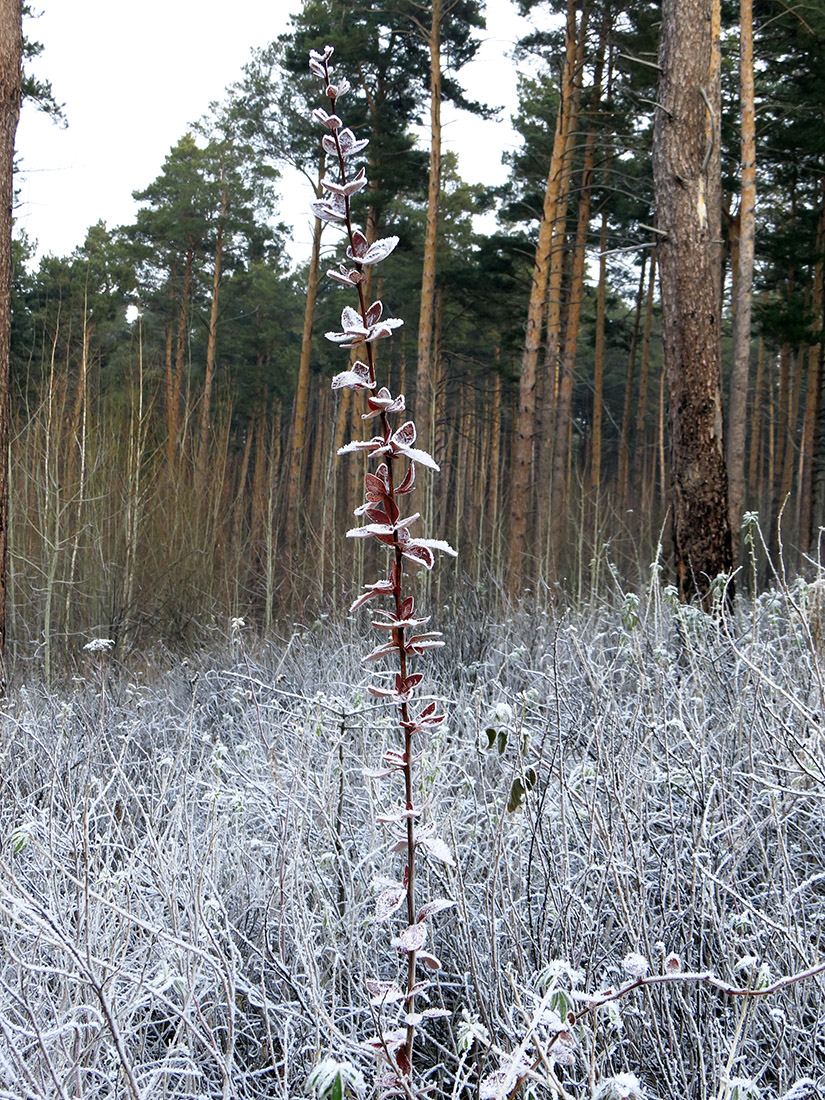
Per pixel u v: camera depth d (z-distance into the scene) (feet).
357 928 8.20
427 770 9.09
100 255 96.58
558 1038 4.57
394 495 3.99
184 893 7.88
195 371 104.63
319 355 104.17
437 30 52.47
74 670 27.94
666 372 25.30
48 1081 5.97
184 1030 7.14
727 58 57.11
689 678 13.42
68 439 37.22
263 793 10.89
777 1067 7.25
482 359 109.40
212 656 28.02
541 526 45.50
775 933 7.69
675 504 25.00
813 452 65.00
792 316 62.23
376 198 63.62
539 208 70.44
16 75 21.50
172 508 42.19
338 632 24.79
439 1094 7.11
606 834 8.18
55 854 8.29
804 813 9.56
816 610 14.01
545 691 13.75
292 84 65.31
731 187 61.26
